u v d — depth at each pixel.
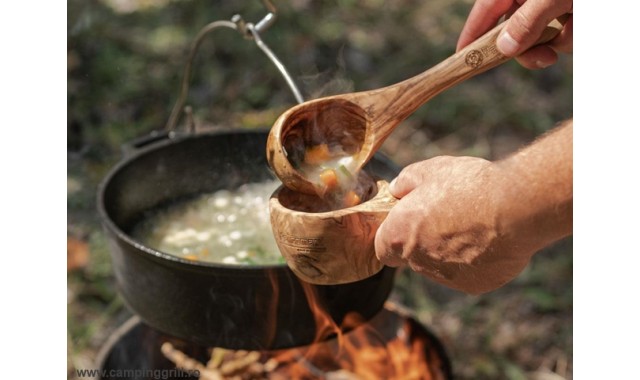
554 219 0.67
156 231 0.95
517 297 1.34
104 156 1.58
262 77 1.79
